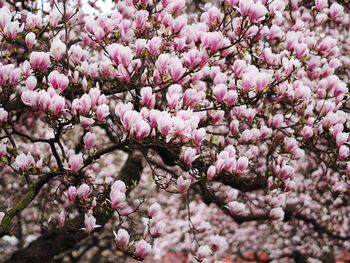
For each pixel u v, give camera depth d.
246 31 3.59
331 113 4.42
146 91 3.37
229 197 4.68
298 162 9.32
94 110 3.36
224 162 3.55
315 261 10.43
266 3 3.71
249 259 12.34
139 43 3.72
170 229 12.28
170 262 14.49
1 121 3.41
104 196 4.34
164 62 3.50
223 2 3.95
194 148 3.42
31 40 3.61
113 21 3.83
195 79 3.93
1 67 3.35
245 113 4.28
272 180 4.48
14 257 4.91
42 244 4.94
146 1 4.00
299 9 6.93
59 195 7.97
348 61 7.25
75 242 5.02
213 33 3.48
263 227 11.70
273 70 4.66
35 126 8.35
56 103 3.21
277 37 4.63
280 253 11.91
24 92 3.29
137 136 3.19
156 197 11.72
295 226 10.71
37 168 3.42
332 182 5.78
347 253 11.22
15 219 8.48
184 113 3.28
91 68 3.87
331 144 5.07
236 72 3.89
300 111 4.54
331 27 7.75
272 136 4.97
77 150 7.61
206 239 12.19
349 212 10.37
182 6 3.99
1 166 7.93
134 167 5.92
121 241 3.39
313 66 4.85
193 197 11.76
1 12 3.49
